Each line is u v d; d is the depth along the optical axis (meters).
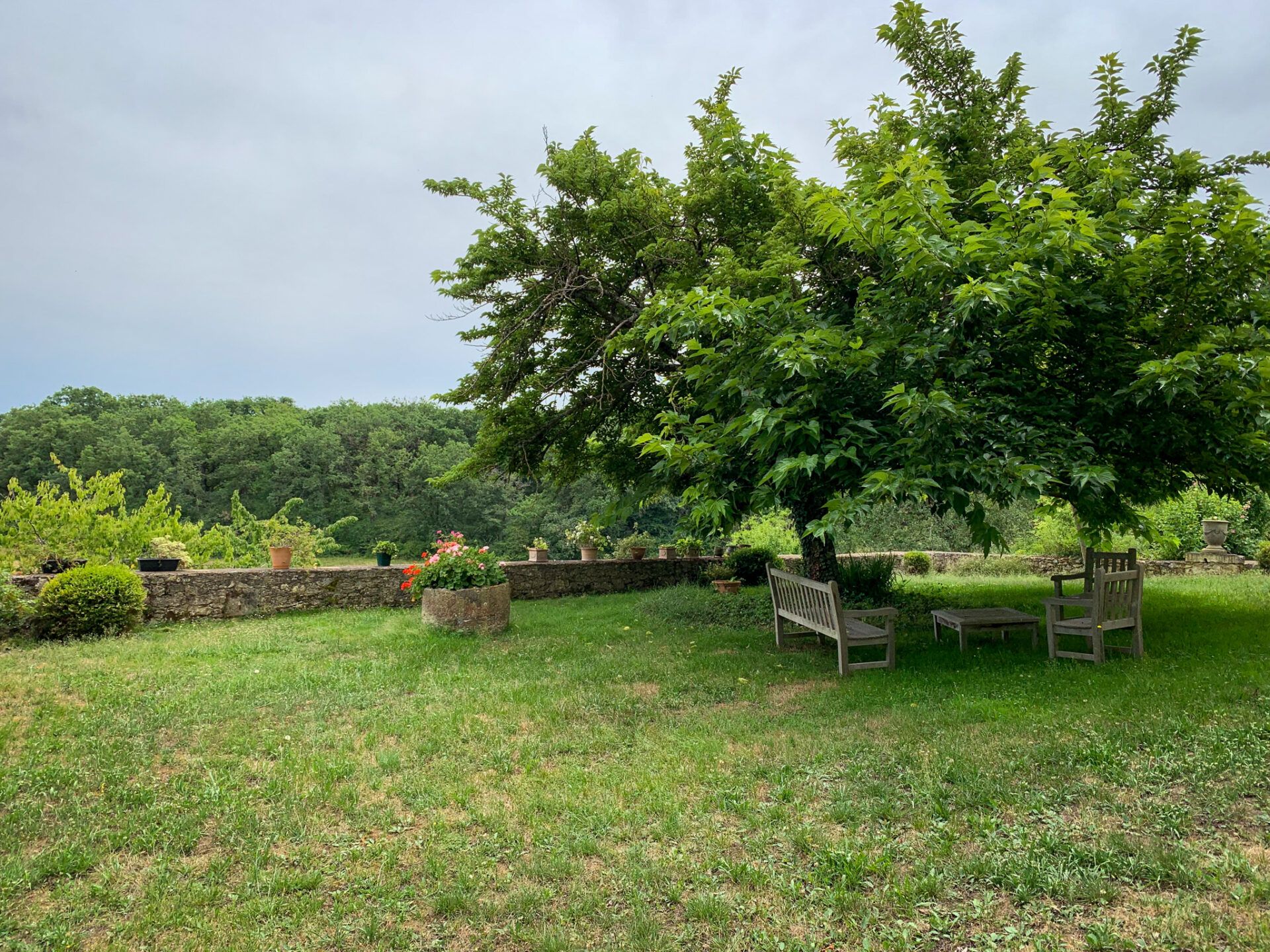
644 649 7.96
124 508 16.73
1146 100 8.30
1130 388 5.44
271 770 4.16
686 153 10.01
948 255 5.30
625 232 9.30
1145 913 2.44
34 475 43.72
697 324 6.18
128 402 61.19
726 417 7.29
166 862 3.04
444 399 10.47
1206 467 6.84
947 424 5.36
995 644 7.50
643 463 11.45
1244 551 15.72
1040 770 3.75
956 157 8.24
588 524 15.31
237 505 23.12
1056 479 5.51
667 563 15.27
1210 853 2.82
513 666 7.03
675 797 3.64
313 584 11.30
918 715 4.88
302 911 2.65
